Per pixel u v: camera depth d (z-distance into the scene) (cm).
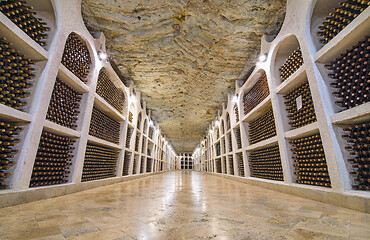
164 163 2103
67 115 435
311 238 152
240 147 868
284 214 233
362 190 275
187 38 564
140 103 984
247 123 786
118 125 755
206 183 708
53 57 347
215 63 688
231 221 201
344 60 306
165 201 320
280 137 476
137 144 1041
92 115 546
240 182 770
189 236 156
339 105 326
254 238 152
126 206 276
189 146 2952
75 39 436
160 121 1535
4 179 277
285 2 435
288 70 461
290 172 442
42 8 353
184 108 1219
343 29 287
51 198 345
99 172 592
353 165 281
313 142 373
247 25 507
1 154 270
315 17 362
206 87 901
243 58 655
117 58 654
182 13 480
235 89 868
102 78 591
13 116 277
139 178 1018
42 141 356
